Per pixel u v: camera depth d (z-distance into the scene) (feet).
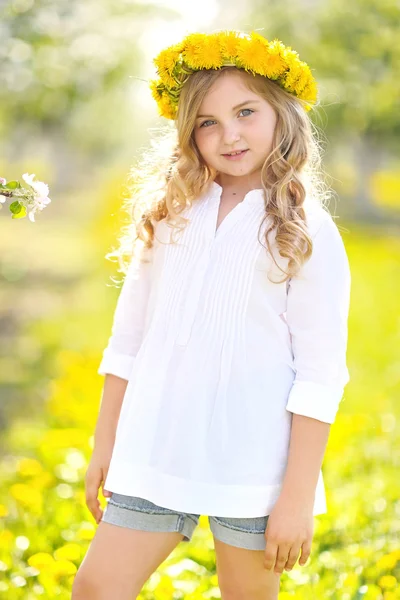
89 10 26.61
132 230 10.55
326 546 13.92
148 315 9.89
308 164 10.07
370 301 41.81
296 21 34.94
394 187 83.87
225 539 9.23
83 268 59.11
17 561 12.84
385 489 15.92
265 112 9.71
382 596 11.94
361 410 23.09
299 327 9.24
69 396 22.91
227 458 9.00
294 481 8.98
